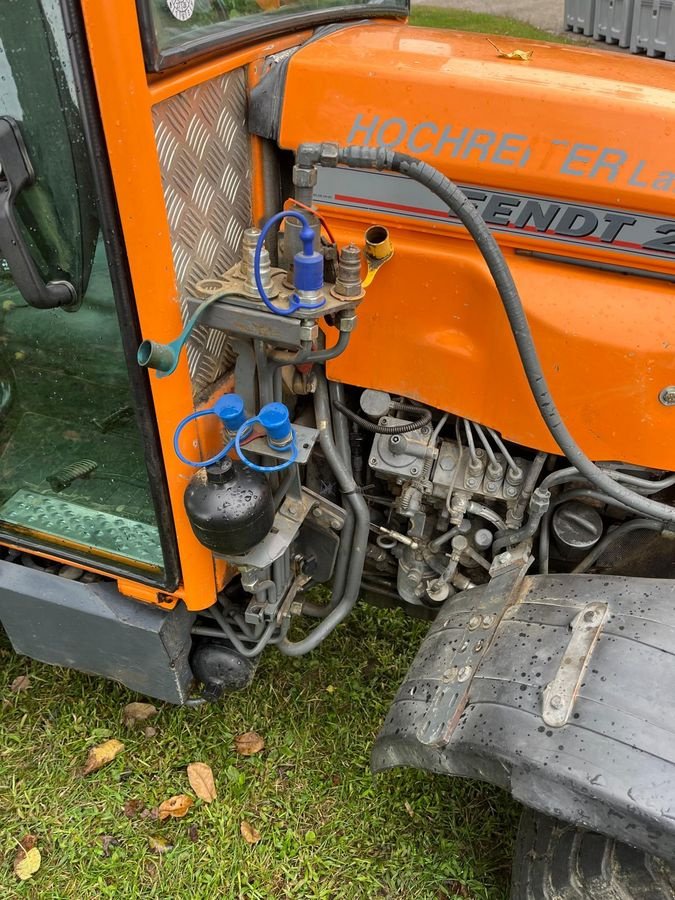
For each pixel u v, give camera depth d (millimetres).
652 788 1163
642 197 1337
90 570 1776
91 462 1827
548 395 1369
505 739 1303
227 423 1429
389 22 2004
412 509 1724
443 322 1539
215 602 1805
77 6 1064
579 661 1334
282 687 2287
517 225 1438
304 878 1858
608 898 1381
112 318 1513
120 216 1225
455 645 1564
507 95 1361
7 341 1721
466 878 1854
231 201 1497
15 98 1182
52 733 2152
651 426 1471
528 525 1634
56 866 1881
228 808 1987
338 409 1716
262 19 1520
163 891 1839
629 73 1555
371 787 2037
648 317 1407
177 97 1262
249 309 1319
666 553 1726
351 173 1479
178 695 1895
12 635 1969
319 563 1898
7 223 1219
